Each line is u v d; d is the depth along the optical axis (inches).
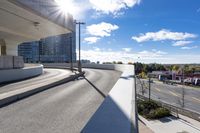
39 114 276.2
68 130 210.5
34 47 3663.9
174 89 2832.2
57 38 3627.0
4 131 212.8
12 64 919.0
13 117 264.7
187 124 1007.6
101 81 685.3
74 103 341.1
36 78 839.1
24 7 677.3
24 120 250.1
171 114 1164.5
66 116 263.1
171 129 922.7
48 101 364.5
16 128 221.5
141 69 4234.7
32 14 761.6
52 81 618.2
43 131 210.2
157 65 6043.3
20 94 403.5
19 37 1393.9
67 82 681.6
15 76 791.7
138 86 2404.0
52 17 891.4
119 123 102.2
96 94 428.1
